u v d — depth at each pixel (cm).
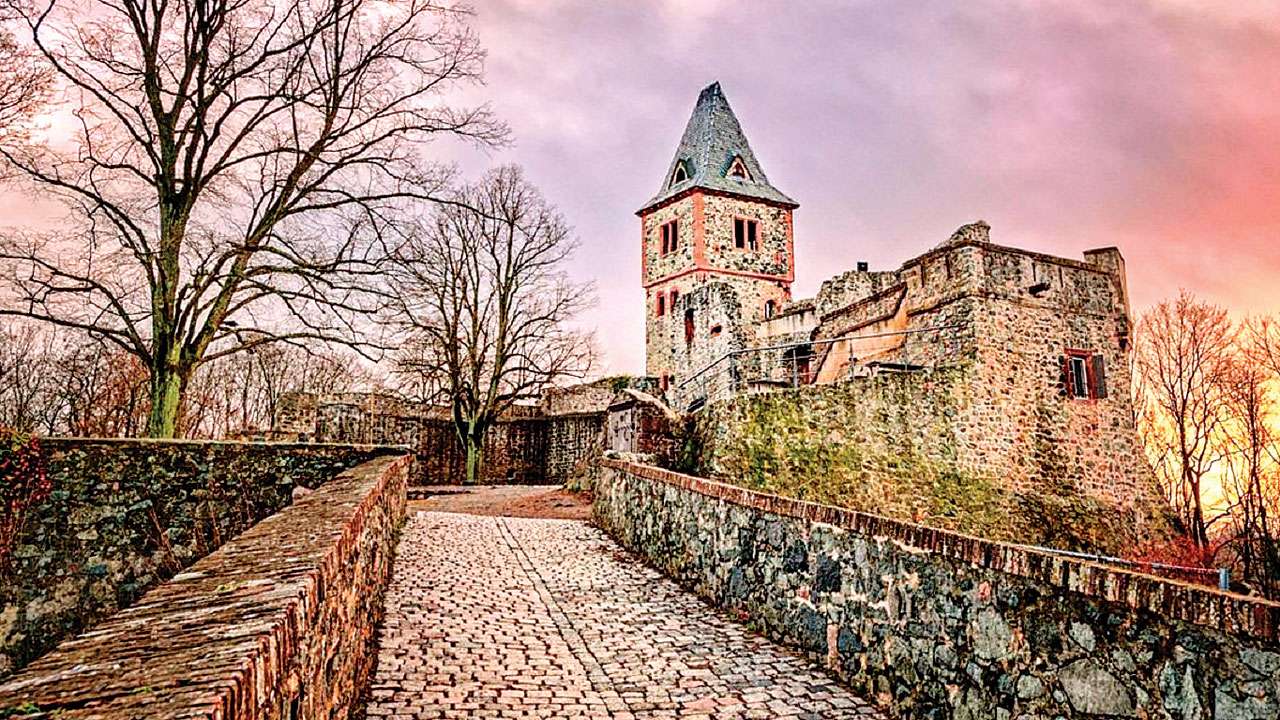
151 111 1802
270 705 292
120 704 221
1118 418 2391
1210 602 384
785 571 807
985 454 2184
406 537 1397
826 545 738
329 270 1781
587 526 1630
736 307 3027
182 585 397
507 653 744
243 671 252
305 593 373
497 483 3591
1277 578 2578
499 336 3619
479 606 927
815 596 749
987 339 2241
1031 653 496
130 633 308
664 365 4497
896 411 2125
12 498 1184
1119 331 2455
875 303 2598
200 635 299
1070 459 2288
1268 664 357
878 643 649
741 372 2922
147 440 1274
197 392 3641
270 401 4162
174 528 1261
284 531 566
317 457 1357
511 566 1179
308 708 382
